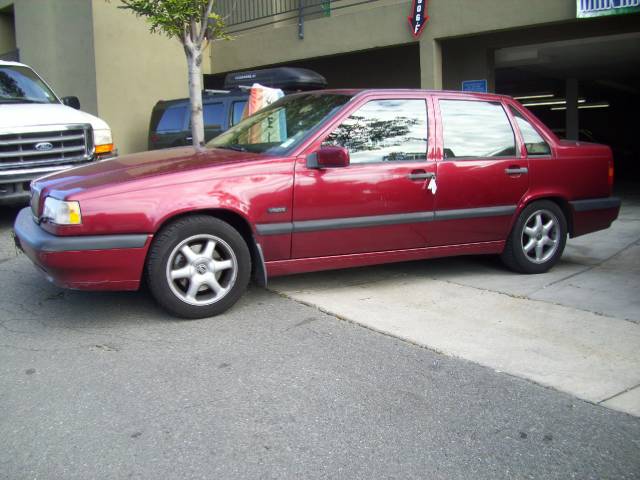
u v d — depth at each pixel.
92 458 3.04
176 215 4.71
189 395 3.66
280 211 5.00
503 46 11.91
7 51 16.45
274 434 3.26
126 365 4.06
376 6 12.89
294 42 12.95
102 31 12.70
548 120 25.80
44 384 3.80
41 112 8.31
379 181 5.35
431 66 11.16
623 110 26.67
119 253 4.51
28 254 4.81
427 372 3.98
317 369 4.01
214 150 5.56
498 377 3.92
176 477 2.90
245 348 4.33
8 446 3.14
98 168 5.12
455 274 6.25
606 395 3.69
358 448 3.14
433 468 2.98
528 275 6.23
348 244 5.34
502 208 5.96
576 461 3.05
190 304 4.79
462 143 5.82
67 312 5.05
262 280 5.10
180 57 13.99
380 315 4.98
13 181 7.89
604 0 9.40
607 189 6.61
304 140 5.17
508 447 3.16
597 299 5.42
